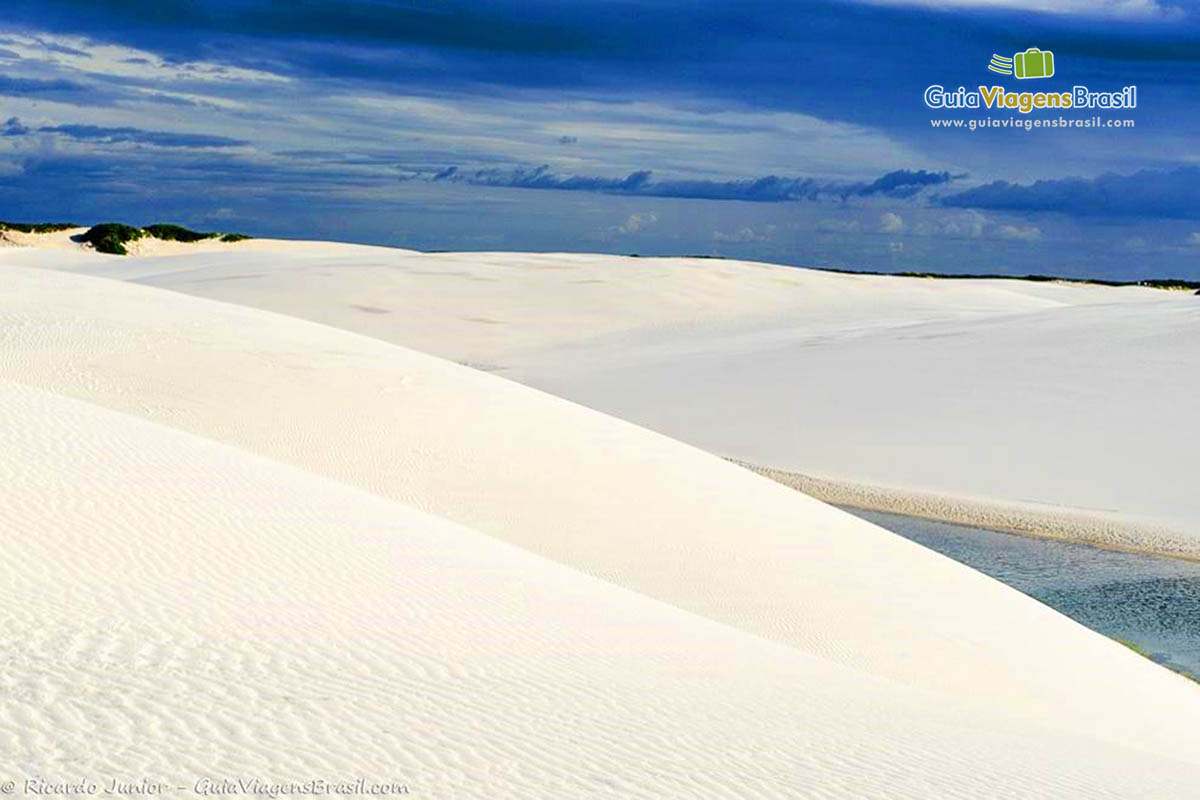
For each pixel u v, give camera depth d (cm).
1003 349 4172
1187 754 1362
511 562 1282
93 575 869
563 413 2434
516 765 629
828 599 1645
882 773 722
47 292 2783
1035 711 1375
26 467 1090
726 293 7019
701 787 641
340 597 954
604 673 870
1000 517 2688
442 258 8169
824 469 3112
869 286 7781
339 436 2012
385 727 655
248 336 2512
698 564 1711
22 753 553
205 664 718
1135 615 2081
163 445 1319
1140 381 3588
